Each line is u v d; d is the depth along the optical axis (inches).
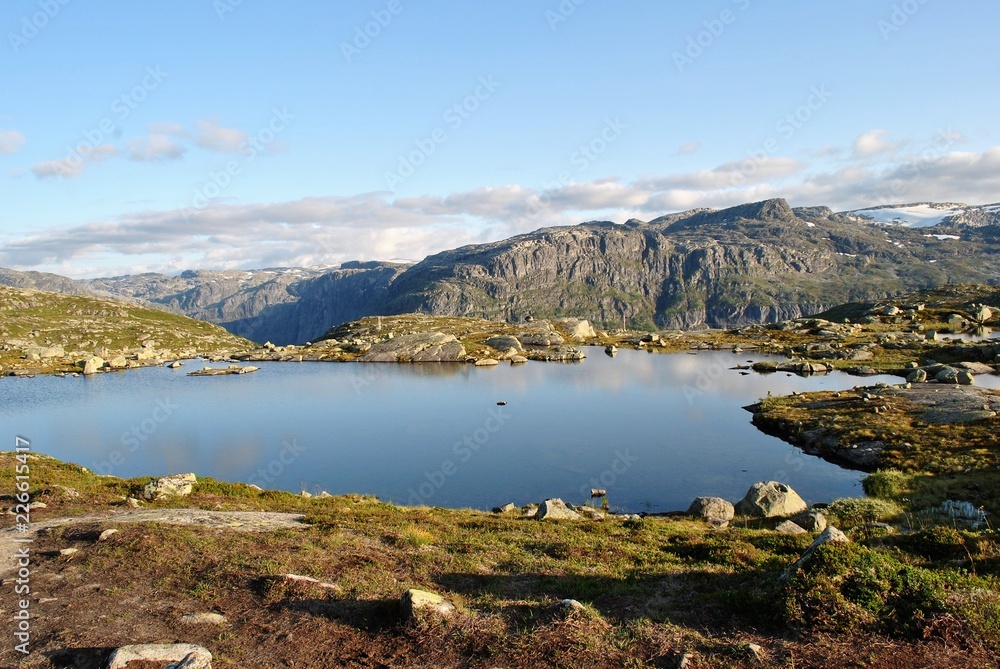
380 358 6934.1
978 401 2536.9
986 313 7062.0
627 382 4813.0
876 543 941.8
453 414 3727.9
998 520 1210.6
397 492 2202.3
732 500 1966.0
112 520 1053.8
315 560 841.5
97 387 5172.2
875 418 2623.0
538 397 4242.1
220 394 4707.2
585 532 1113.4
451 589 755.4
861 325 7199.8
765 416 3097.9
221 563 823.7
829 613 600.1
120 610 686.5
